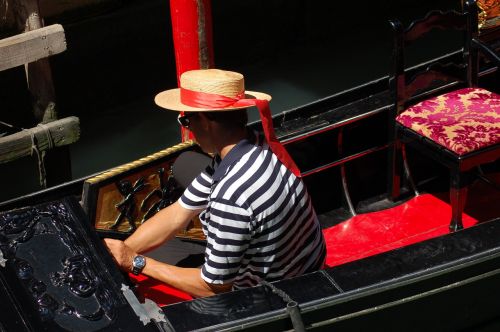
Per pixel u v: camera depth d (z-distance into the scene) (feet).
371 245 15.17
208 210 10.86
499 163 16.98
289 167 10.71
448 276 10.97
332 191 15.89
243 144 10.67
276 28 36.76
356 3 38.88
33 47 20.88
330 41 38.19
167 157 13.33
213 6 34.76
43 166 22.62
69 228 10.77
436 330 11.36
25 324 9.51
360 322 10.60
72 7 32.01
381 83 15.88
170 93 11.52
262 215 10.54
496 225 11.68
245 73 35.76
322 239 11.68
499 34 16.24
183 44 16.96
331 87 34.42
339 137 15.26
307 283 10.55
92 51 32.35
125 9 32.86
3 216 10.77
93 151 30.40
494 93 16.03
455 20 15.57
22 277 10.07
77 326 9.60
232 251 10.64
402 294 10.75
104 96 33.01
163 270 11.38
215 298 10.28
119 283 10.14
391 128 15.56
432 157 14.92
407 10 40.52
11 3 22.35
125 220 13.17
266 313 10.07
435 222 15.65
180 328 9.84
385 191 16.46
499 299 11.68
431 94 16.20
